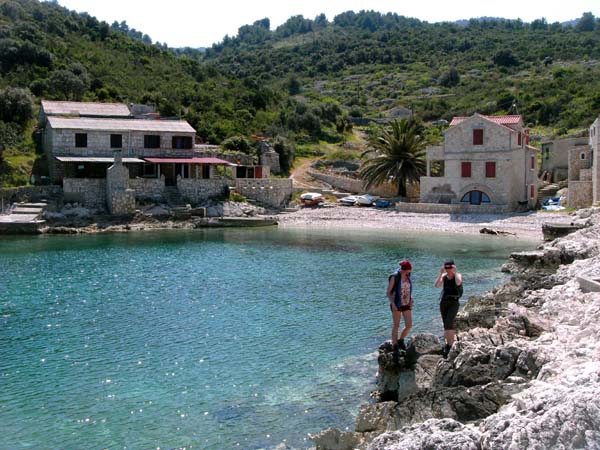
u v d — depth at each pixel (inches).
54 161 2571.4
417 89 6289.4
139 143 2714.1
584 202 2378.2
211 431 545.6
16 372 700.7
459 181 2719.0
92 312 993.5
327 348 792.3
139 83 4259.4
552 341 605.9
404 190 3031.5
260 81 6752.0
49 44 4357.8
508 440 368.5
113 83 4124.0
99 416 579.5
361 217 2628.0
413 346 650.2
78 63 4087.1
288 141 3627.0
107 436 535.8
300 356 759.7
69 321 935.0
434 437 393.7
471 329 737.0
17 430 547.8
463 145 2696.9
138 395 632.4
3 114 3021.7
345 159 3683.6
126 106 3147.1
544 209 2598.4
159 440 527.5
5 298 1091.9
